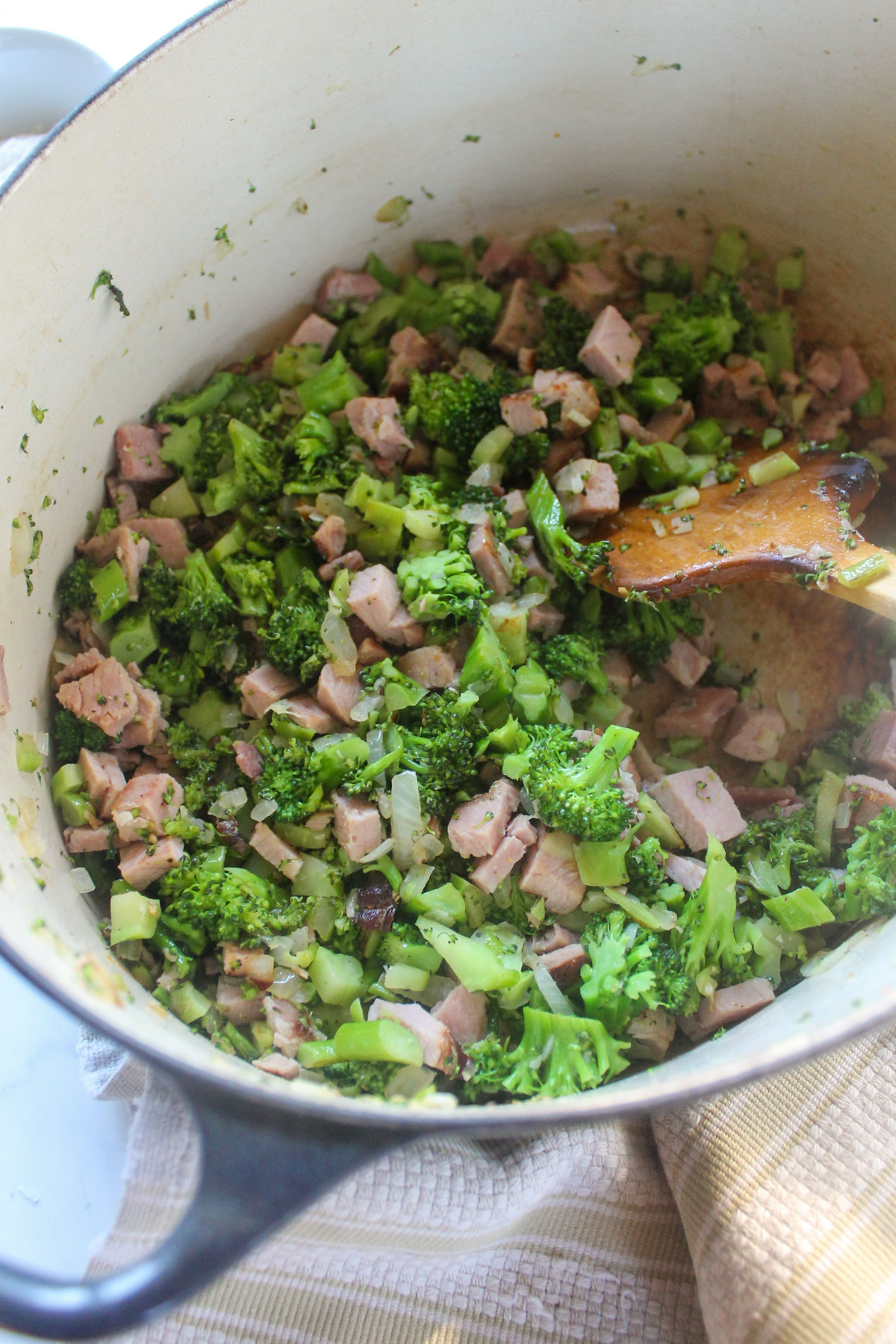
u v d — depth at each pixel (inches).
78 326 14.3
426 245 16.9
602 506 15.6
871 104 15.0
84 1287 11.3
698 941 14.4
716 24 15.0
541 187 16.8
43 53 17.2
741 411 16.9
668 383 16.6
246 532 15.8
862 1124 13.7
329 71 14.5
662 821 15.1
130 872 14.3
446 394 15.9
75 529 15.1
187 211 14.7
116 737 14.7
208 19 13.6
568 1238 14.1
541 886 14.5
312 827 14.6
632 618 15.9
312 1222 13.8
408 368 16.5
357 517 15.7
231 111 14.2
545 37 15.1
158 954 14.3
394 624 15.1
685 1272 14.1
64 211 13.6
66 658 14.9
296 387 16.4
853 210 16.0
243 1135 11.6
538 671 15.2
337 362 16.3
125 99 13.5
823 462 15.6
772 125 15.7
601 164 16.5
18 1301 11.2
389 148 15.6
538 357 16.7
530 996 14.3
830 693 16.4
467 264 17.3
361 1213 13.8
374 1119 11.3
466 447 16.1
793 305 17.1
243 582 15.3
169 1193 14.0
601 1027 13.9
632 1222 14.1
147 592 15.3
